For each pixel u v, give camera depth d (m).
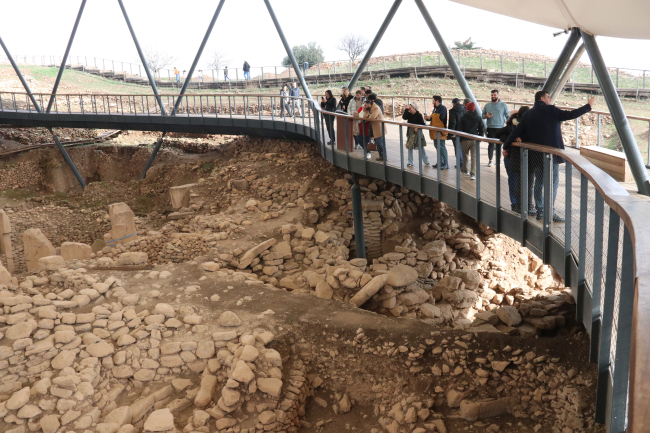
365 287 8.91
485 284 11.84
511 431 6.05
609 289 3.54
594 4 6.34
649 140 8.11
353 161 11.20
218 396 6.63
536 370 6.48
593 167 4.04
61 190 26.20
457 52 37.91
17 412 5.96
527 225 6.02
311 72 40.84
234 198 15.81
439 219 13.32
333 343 7.41
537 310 7.57
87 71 46.38
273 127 18.12
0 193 24.30
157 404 6.53
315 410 6.89
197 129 21.36
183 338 7.46
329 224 12.96
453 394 6.53
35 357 6.76
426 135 11.32
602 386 3.76
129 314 7.82
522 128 5.88
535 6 7.51
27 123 25.47
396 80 29.61
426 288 11.38
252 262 10.55
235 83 36.56
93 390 6.44
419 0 11.45
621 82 23.64
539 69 30.27
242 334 7.44
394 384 6.90
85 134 30.84
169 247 11.84
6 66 45.62
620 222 3.42
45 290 8.89
